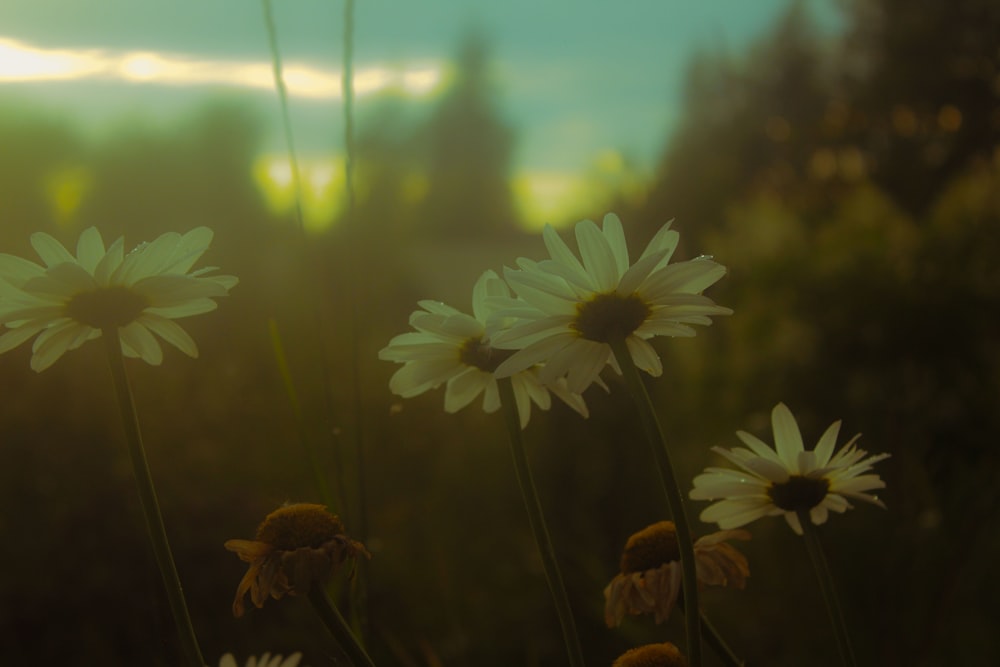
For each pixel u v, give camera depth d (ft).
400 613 7.81
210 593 8.74
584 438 11.06
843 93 45.55
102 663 7.95
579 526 9.57
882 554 6.30
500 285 2.86
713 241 16.53
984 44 42.22
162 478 9.45
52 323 2.48
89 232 2.60
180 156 17.53
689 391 12.59
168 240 2.56
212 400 10.27
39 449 9.53
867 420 11.18
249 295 12.20
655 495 10.04
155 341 2.64
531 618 8.20
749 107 44.09
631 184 18.33
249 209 15.12
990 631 6.23
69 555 8.66
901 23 43.78
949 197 15.21
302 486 9.24
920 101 41.96
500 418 11.48
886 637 5.56
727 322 14.39
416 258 16.06
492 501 10.21
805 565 7.76
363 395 10.33
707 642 2.67
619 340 2.39
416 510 9.78
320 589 2.39
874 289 13.25
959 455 10.23
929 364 12.53
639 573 2.74
